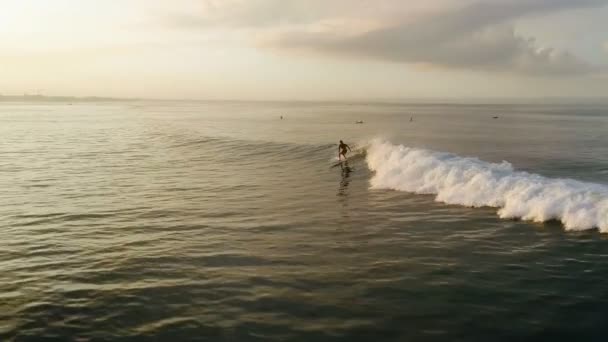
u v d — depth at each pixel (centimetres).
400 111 16612
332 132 5728
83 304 860
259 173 2484
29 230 1377
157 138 4806
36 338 735
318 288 912
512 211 1409
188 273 1009
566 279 929
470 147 3803
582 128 6250
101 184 2161
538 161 2825
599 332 721
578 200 1335
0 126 6925
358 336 722
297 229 1355
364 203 1681
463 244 1170
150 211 1605
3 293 913
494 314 788
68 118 9988
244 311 817
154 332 750
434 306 822
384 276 969
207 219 1491
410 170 2078
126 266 1059
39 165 2820
